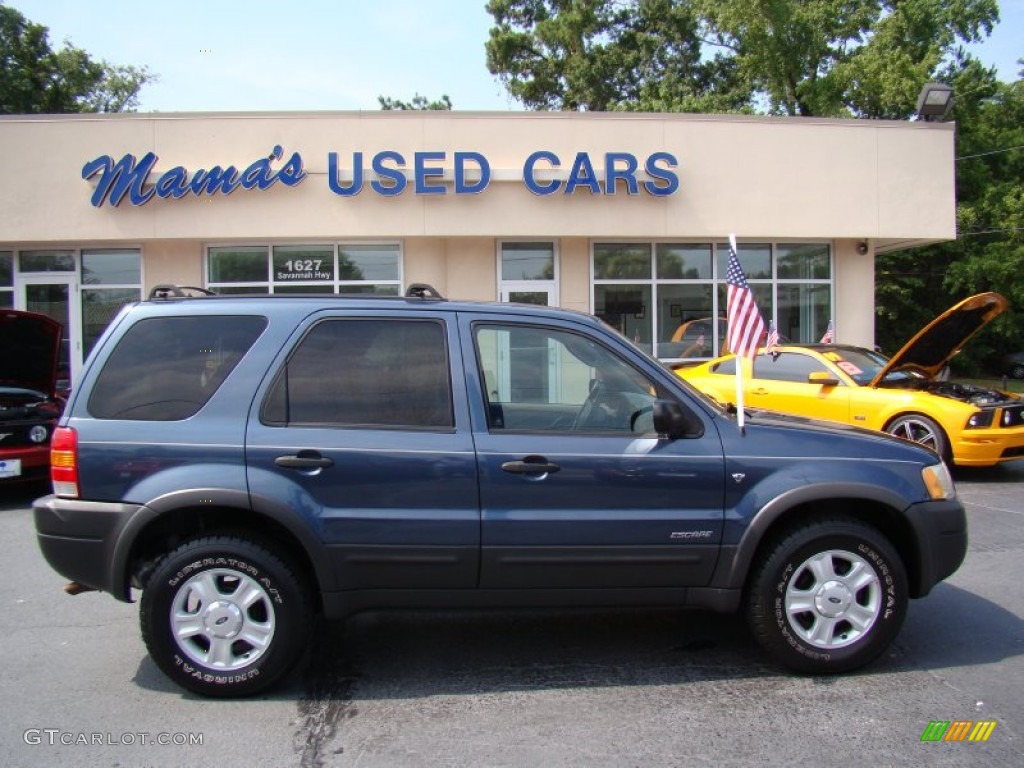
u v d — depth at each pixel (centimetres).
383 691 378
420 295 412
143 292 1330
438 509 365
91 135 1266
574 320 397
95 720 349
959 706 356
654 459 373
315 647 434
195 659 365
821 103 2569
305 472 362
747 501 375
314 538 359
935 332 859
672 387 389
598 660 413
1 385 866
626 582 376
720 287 1421
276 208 1279
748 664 405
